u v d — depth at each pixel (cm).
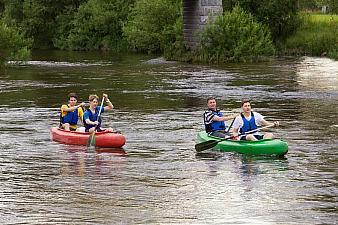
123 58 5509
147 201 1158
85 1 7481
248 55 4747
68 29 7394
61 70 4288
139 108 2455
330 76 3644
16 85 3338
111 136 1670
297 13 5909
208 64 4594
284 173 1378
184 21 5212
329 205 1130
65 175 1369
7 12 7706
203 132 1744
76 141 1717
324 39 5469
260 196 1191
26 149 1656
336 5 5844
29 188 1258
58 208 1116
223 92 2961
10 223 1031
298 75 3719
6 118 2203
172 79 3584
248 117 1638
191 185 1276
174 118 2198
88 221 1041
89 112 1753
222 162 1491
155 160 1520
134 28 6050
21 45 4616
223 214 1077
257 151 1555
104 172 1396
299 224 1024
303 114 2264
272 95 2831
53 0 7506
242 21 4797
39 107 2491
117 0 7125
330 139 1783
